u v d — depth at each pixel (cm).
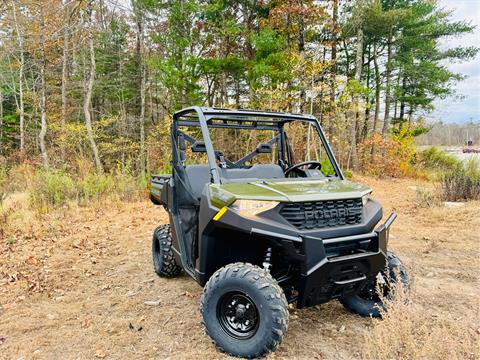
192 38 1614
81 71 1978
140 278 446
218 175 298
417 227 684
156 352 281
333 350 278
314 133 1371
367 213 291
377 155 1633
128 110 2234
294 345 284
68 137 1666
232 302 268
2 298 388
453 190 885
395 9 1919
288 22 1540
